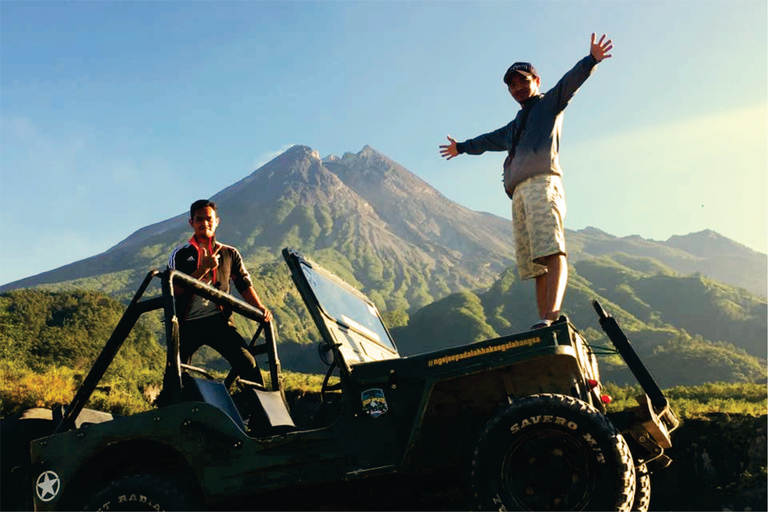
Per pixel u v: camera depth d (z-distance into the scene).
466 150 6.12
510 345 4.33
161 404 4.95
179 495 4.37
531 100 5.68
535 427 3.94
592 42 5.15
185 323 5.67
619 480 3.81
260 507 4.52
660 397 4.33
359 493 4.59
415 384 4.43
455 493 4.58
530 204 5.25
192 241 5.95
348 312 5.45
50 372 18.34
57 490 4.59
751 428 19.31
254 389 5.30
